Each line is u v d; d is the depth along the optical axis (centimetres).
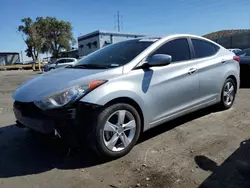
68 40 5288
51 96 285
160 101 353
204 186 247
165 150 330
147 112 339
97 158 318
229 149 324
